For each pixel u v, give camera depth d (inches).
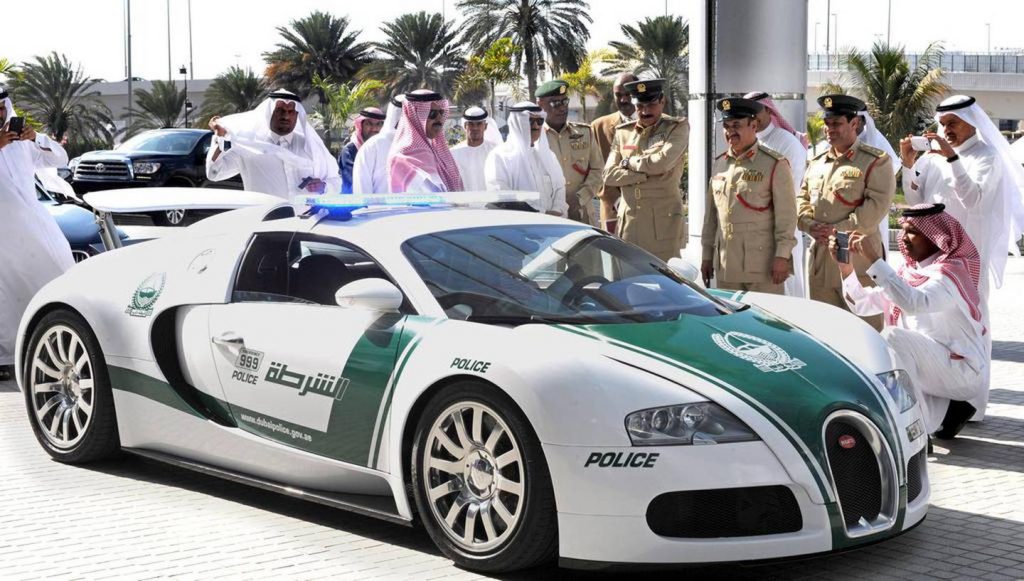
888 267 246.7
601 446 159.9
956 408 257.0
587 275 199.0
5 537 191.8
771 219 288.0
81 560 179.9
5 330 331.3
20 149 335.9
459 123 2199.8
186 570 174.7
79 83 2258.9
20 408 294.5
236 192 349.4
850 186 287.3
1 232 328.8
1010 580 169.8
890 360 191.0
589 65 2193.7
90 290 234.4
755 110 286.4
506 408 167.2
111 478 229.0
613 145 350.6
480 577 171.6
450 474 177.5
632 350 171.9
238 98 2345.0
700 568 162.6
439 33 2311.8
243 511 206.5
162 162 838.5
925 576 171.6
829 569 175.2
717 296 210.4
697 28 354.0
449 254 197.2
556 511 163.8
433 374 176.4
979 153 284.2
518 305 186.2
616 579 170.7
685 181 1218.6
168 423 221.3
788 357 178.9
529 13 2261.3
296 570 174.6
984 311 279.1
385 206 221.8
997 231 282.8
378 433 185.6
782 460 161.3
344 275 201.8
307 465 199.2
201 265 223.0
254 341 206.1
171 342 221.8
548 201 369.1
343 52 2383.1
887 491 172.7
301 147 372.5
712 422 161.3
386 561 178.9
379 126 442.9
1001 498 214.1
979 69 2210.9
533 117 364.5
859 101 288.4
